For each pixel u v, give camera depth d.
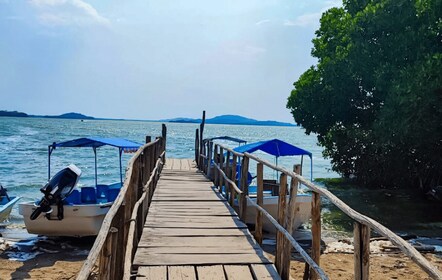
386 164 23.08
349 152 24.64
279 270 5.62
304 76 27.19
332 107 24.28
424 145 20.52
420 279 8.51
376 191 23.03
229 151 10.74
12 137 65.75
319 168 38.69
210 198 10.84
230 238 7.19
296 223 12.62
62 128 112.56
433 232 13.78
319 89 24.58
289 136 133.12
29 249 10.84
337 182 26.06
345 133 24.55
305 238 12.15
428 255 10.57
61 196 10.85
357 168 24.48
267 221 12.51
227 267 5.82
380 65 19.80
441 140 19.95
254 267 5.83
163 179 14.58
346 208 3.66
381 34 20.64
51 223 11.02
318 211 4.66
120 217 4.17
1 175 27.25
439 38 19.16
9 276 8.63
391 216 16.47
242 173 8.67
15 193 20.75
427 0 18.50
